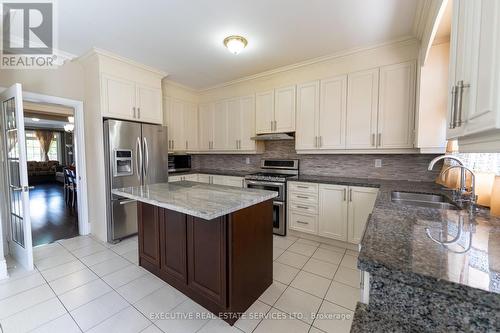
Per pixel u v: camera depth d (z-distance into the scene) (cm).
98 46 270
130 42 259
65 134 993
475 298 58
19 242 249
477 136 87
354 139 287
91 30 234
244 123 392
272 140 398
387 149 271
